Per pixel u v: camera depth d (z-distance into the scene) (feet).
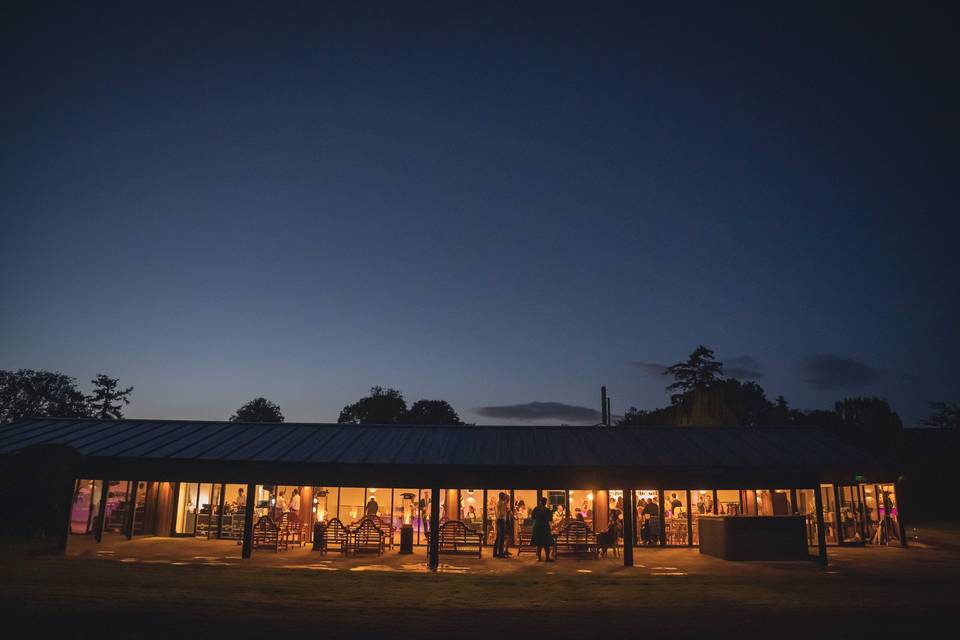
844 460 74.64
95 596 46.62
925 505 133.08
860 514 87.61
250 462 73.87
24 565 61.67
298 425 91.56
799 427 90.38
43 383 190.70
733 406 146.61
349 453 77.77
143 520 87.71
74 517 88.94
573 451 79.36
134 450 78.69
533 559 72.23
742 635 38.32
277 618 41.11
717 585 56.39
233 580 55.88
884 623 41.50
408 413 216.95
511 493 86.17
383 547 77.10
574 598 50.14
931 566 67.26
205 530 86.38
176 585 52.49
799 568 66.18
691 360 188.75
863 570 64.75
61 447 81.46
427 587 54.39
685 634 38.50
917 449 146.41
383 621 40.96
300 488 87.30
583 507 89.35
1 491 79.46
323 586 53.93
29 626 37.29
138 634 36.11
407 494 88.48
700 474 73.00
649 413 192.54
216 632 37.09
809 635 38.34
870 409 165.37
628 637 37.70
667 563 69.72
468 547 80.64
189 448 79.66
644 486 72.59
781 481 72.59
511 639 36.94
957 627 40.45
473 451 79.15
